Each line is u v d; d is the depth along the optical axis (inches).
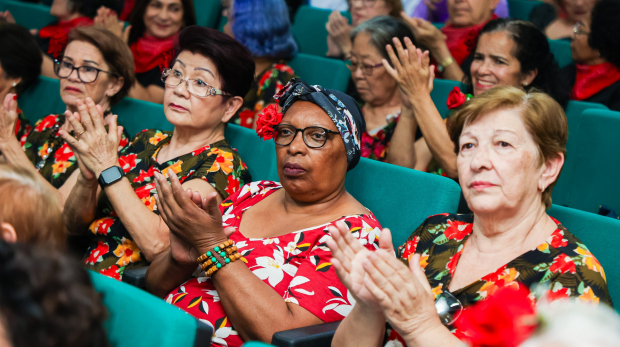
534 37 97.5
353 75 115.2
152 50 141.9
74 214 87.5
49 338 31.1
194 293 70.3
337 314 63.0
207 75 89.3
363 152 113.3
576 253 54.3
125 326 47.2
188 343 45.1
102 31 105.9
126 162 94.7
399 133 103.0
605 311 22.5
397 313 48.3
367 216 71.4
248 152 94.5
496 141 57.1
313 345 57.4
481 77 101.2
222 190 85.9
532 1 167.9
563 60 131.8
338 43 153.4
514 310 35.9
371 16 148.5
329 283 64.4
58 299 31.5
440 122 92.0
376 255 46.9
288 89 74.2
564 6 151.1
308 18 174.6
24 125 122.2
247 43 127.2
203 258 63.9
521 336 33.6
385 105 114.9
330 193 72.8
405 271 47.7
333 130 71.0
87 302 32.7
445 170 93.9
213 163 87.3
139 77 143.5
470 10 140.6
